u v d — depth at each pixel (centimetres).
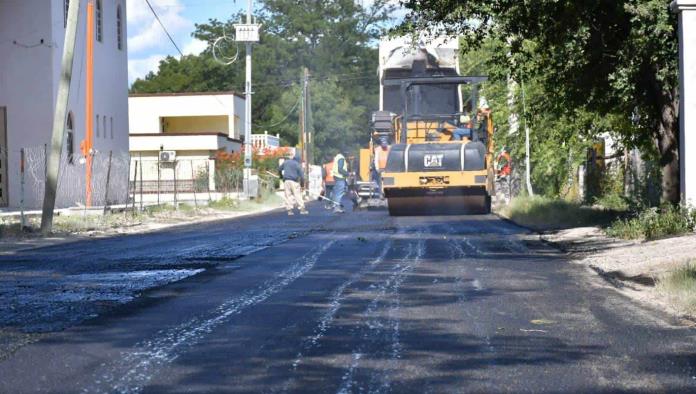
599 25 2153
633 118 2502
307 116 8050
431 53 3753
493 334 927
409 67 3800
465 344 875
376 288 1278
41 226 2588
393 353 833
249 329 957
